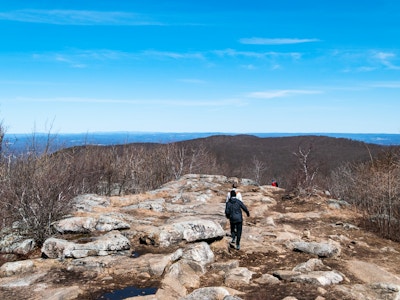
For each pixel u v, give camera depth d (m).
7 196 10.77
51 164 11.91
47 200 10.77
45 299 6.73
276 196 21.17
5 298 6.88
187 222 10.61
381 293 7.52
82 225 11.32
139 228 11.58
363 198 18.17
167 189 20.73
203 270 8.70
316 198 19.22
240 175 55.03
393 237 12.87
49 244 9.23
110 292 7.30
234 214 10.51
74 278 8.01
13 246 9.93
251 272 8.54
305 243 10.56
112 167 23.39
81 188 17.80
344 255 10.58
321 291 7.33
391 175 16.39
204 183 23.20
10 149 12.07
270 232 12.59
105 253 9.27
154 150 31.38
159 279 8.02
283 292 7.39
